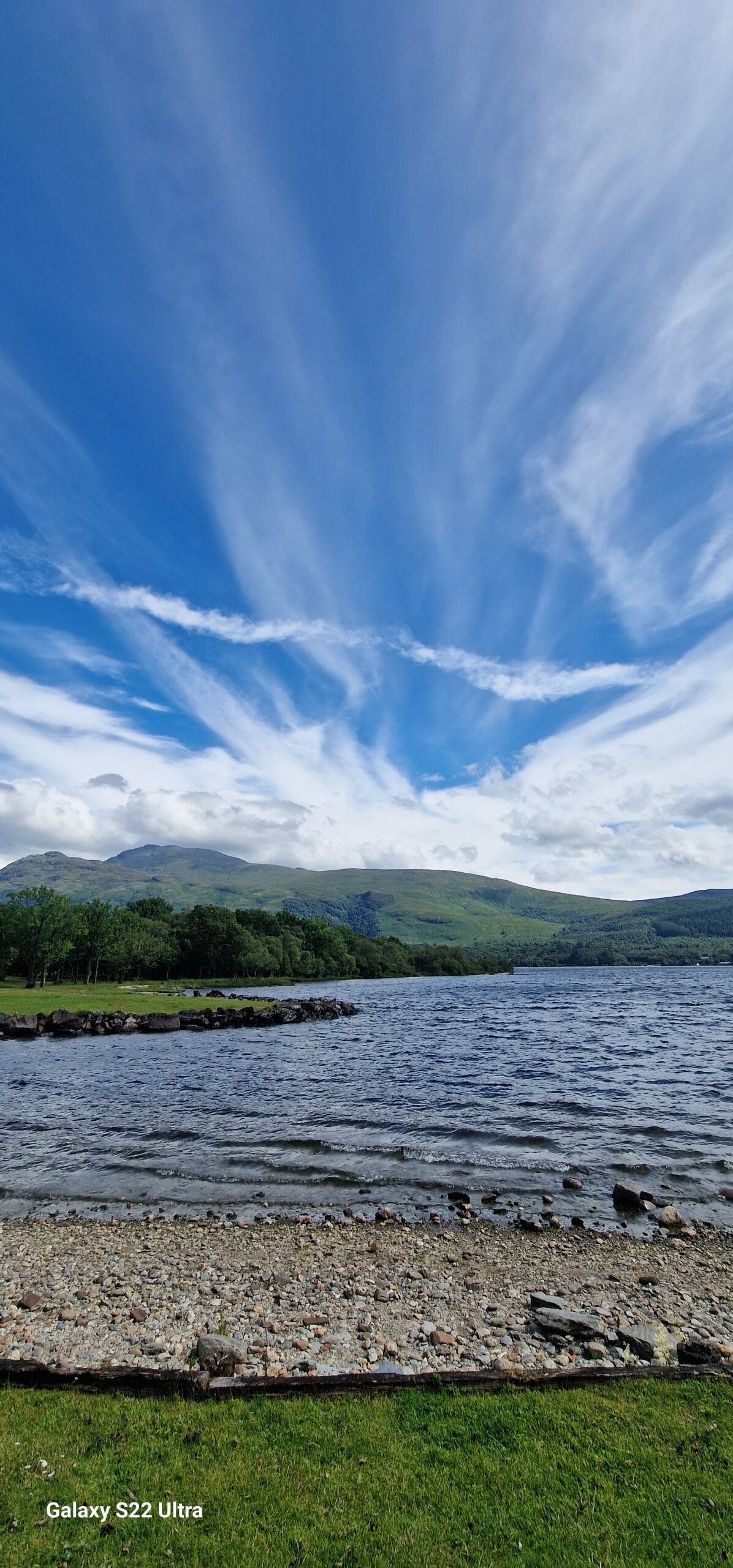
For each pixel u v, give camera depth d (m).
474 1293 12.40
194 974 158.00
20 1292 12.63
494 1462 7.02
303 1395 8.30
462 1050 45.59
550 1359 9.90
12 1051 48.75
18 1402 8.14
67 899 107.88
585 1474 6.82
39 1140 23.31
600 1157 20.89
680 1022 63.19
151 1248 14.67
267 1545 5.96
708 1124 24.48
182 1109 27.83
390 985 156.50
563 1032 55.53
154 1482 6.73
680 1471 6.80
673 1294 12.41
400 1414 7.89
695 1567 5.65
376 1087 32.03
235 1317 11.45
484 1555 5.86
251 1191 18.33
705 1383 8.45
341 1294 12.38
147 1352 10.09
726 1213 16.56
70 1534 6.07
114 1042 54.03
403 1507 6.43
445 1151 21.59
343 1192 18.22
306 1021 72.25
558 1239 15.02
